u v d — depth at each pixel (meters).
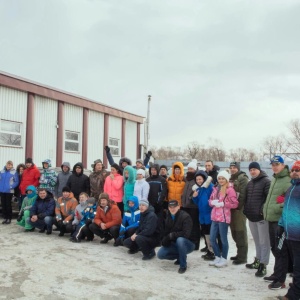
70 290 4.63
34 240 7.38
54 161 13.94
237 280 5.20
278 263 4.85
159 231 6.38
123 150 18.56
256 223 5.52
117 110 17.89
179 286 4.91
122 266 5.79
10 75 11.85
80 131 15.46
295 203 4.30
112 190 7.87
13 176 9.11
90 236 7.56
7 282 4.84
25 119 12.62
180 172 7.23
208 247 6.35
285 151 38.62
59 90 14.10
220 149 59.75
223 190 5.86
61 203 7.90
